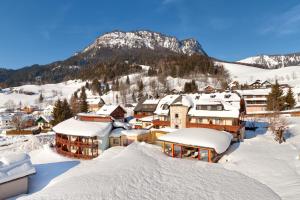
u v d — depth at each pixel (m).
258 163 28.66
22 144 48.94
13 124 82.19
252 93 79.06
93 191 23.31
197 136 33.78
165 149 37.97
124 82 179.62
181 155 34.16
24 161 29.48
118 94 150.75
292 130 45.28
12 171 27.16
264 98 77.50
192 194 22.45
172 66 189.25
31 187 28.72
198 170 28.36
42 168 34.62
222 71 175.62
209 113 43.31
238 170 27.78
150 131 44.19
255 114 65.38
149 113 64.38
